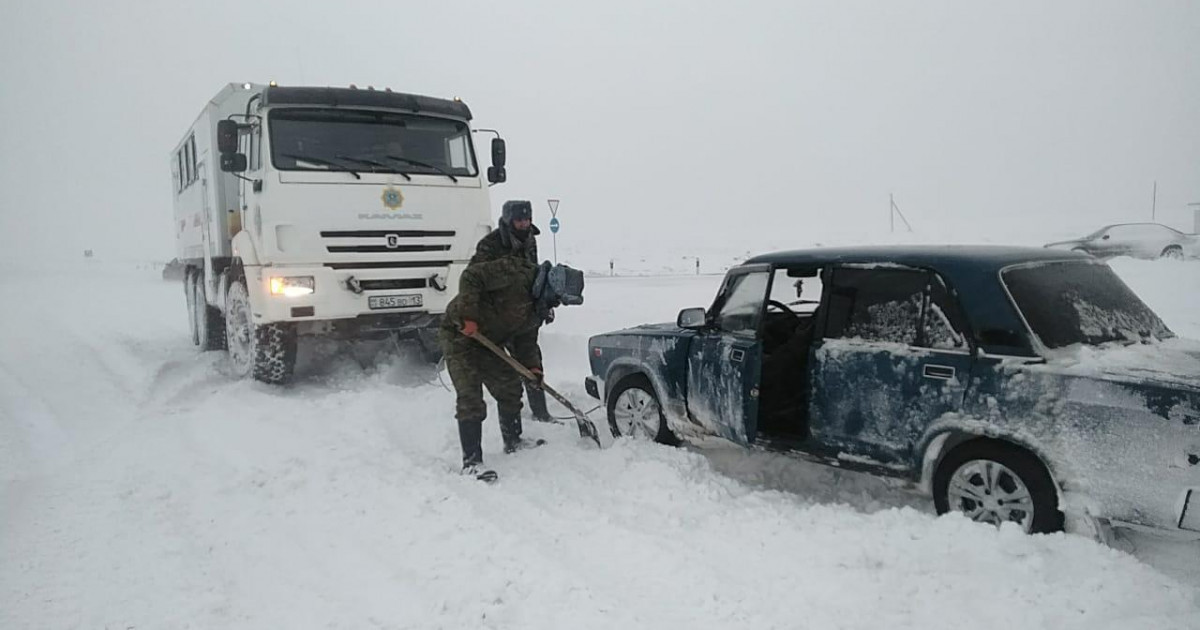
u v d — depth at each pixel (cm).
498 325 553
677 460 500
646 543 381
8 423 693
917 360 391
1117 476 324
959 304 387
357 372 891
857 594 322
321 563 382
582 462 520
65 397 803
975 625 295
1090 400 332
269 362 823
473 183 863
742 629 302
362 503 463
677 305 1400
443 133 862
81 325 1534
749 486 475
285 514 452
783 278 509
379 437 614
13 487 509
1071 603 301
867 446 410
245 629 320
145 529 434
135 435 651
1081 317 382
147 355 1089
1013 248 429
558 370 898
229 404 758
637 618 313
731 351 484
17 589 360
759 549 372
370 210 796
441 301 834
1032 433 346
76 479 528
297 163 782
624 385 588
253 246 795
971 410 366
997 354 367
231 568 381
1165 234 1961
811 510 414
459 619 318
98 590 359
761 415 493
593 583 345
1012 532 341
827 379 429
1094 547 329
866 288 431
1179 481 308
